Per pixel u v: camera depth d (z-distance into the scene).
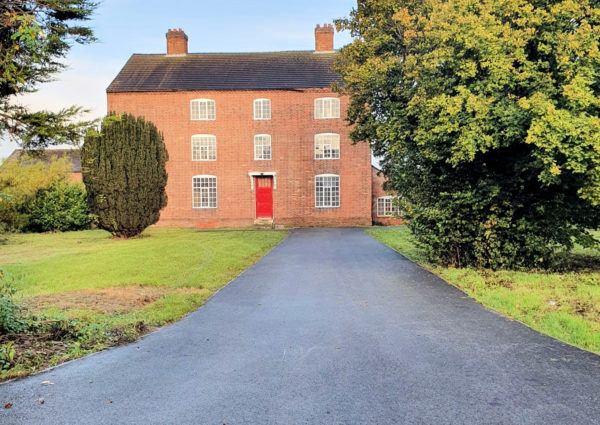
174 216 34.84
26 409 4.25
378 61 13.27
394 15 12.66
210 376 5.05
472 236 12.48
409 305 8.49
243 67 36.38
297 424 3.90
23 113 8.61
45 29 8.80
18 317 6.95
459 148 10.74
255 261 15.19
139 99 34.91
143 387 4.76
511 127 9.95
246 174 34.62
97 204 23.03
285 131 34.44
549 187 11.52
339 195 34.31
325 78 34.81
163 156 24.11
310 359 5.57
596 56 9.52
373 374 5.04
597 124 9.02
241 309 8.36
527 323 7.15
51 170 31.30
